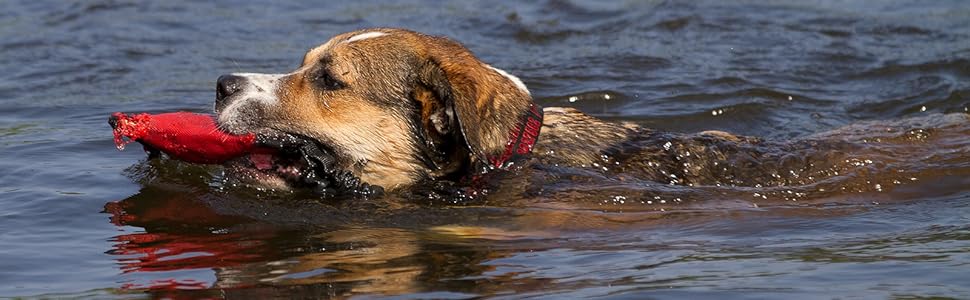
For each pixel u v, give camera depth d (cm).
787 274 933
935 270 937
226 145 1161
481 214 1117
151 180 1234
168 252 1002
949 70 1809
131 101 1648
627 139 1275
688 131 1564
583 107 1648
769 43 1988
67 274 942
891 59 1878
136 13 2194
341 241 1036
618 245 1030
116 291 894
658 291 884
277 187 1200
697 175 1232
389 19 2164
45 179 1249
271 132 1160
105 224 1091
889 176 1239
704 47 1964
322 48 1187
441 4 2283
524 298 867
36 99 1662
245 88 1159
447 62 1144
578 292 881
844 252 1002
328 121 1160
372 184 1186
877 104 1675
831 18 2139
